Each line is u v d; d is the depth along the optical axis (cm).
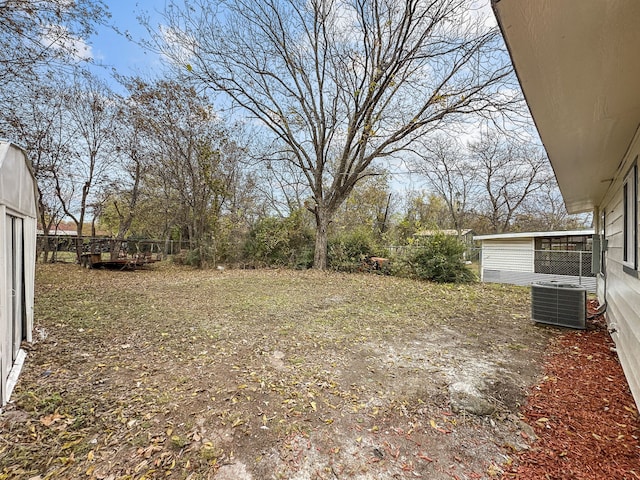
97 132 1352
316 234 1316
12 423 222
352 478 177
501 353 365
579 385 279
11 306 297
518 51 149
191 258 1433
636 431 209
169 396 265
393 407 249
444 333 444
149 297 688
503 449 198
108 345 386
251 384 288
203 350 374
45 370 312
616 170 392
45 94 1041
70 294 703
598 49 145
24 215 343
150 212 1745
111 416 234
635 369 257
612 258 453
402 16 992
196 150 1359
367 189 2031
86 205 1463
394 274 1112
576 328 457
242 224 1449
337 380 297
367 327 473
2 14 523
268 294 739
